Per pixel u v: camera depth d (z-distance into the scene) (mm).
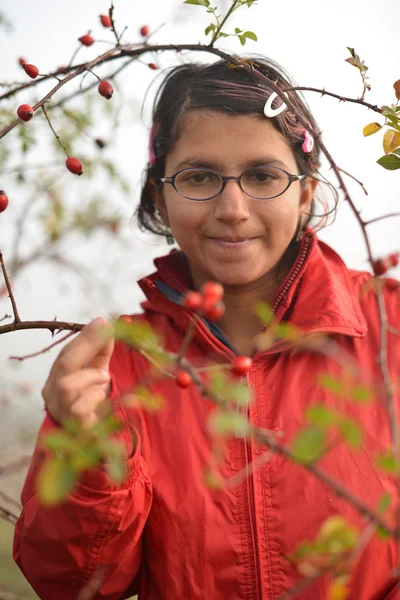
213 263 1834
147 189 2215
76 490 1504
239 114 1798
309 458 837
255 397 1785
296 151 1894
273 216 1793
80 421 1263
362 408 1738
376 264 1305
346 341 1874
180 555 1694
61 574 1641
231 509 1690
